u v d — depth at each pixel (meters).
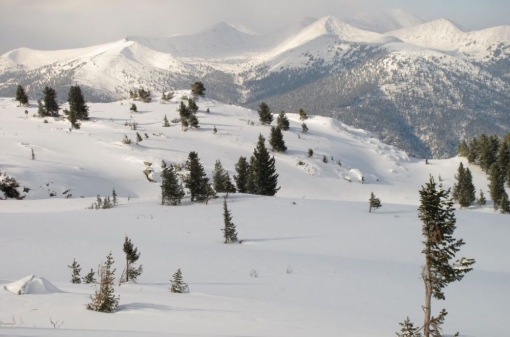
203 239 39.38
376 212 56.03
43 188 64.50
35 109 126.06
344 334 13.22
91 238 36.19
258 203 58.44
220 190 70.62
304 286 24.72
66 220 44.38
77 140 92.75
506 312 21.80
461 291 25.69
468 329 18.12
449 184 114.94
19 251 29.72
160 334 9.91
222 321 13.28
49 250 30.33
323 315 16.70
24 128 99.44
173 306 15.09
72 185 67.69
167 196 57.03
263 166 76.19
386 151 139.38
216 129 115.44
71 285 19.33
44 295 14.80
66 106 132.50
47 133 95.81
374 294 23.83
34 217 45.06
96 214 48.59
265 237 41.47
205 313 14.27
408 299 23.20
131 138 97.31
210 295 19.34
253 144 110.81
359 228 46.69
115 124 109.81
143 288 20.41
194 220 47.44
